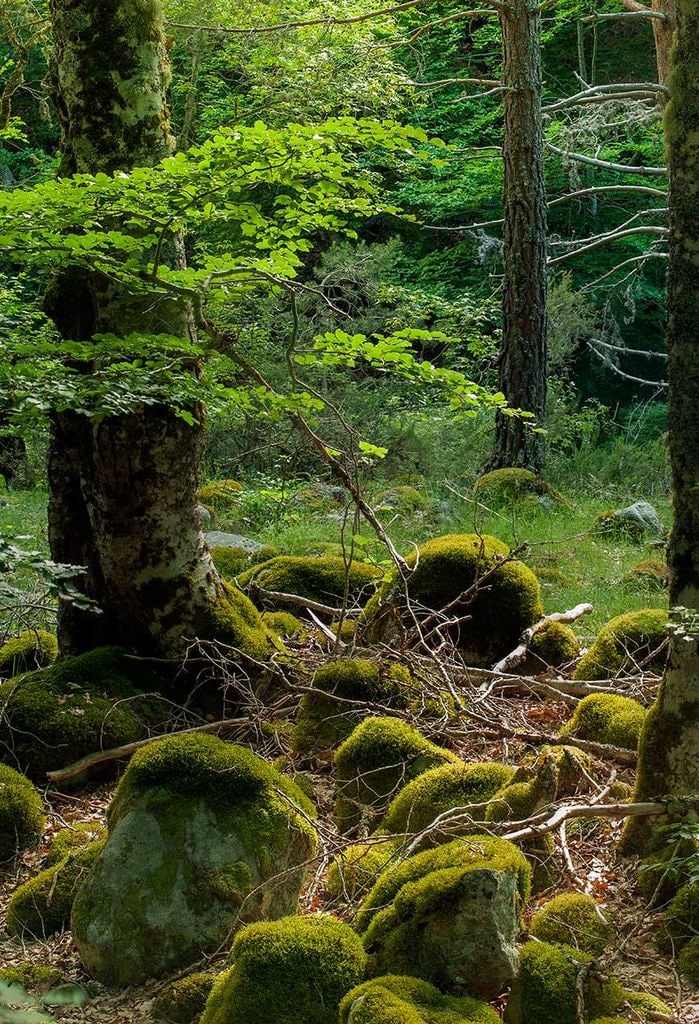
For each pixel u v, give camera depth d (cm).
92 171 660
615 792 517
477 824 446
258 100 1539
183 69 1962
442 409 1484
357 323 1622
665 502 1398
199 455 683
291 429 664
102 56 651
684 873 446
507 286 1437
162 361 600
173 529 678
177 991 414
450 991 377
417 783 509
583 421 1766
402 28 1578
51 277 694
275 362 1521
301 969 385
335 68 1405
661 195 1575
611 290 1991
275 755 623
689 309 445
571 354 2078
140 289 574
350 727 618
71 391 547
